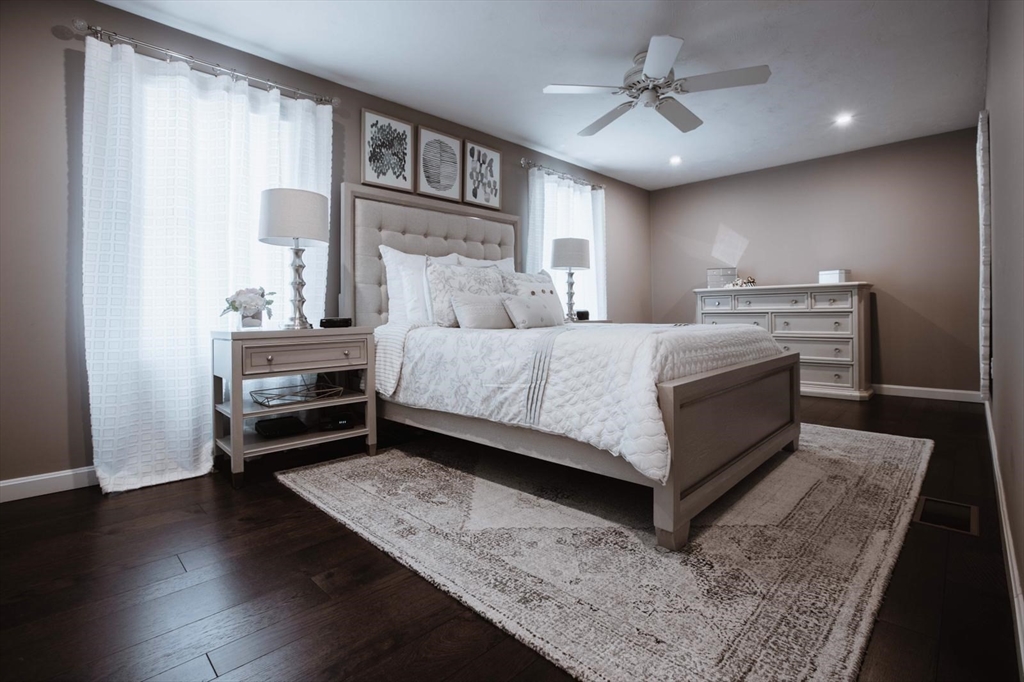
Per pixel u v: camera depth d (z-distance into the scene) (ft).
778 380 8.39
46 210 7.25
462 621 4.12
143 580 4.77
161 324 7.84
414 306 10.12
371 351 9.01
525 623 4.00
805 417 11.87
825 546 5.29
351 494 6.99
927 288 14.17
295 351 8.03
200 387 8.30
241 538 5.68
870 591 4.42
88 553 5.33
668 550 5.24
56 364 7.35
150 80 7.93
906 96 11.43
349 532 5.83
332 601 4.41
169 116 7.95
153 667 3.58
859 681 3.36
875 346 15.07
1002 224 5.95
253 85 9.24
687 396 5.36
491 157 13.62
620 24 8.55
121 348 7.41
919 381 14.35
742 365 6.89
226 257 8.61
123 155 7.43
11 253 7.00
